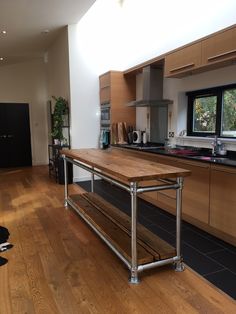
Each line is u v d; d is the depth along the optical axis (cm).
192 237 295
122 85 533
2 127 775
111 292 199
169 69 371
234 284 208
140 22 501
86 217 311
